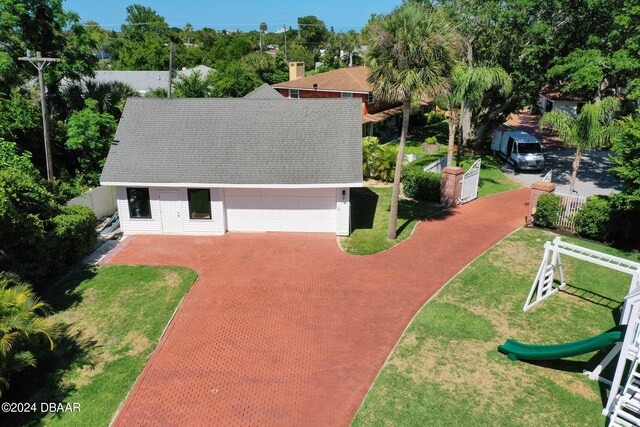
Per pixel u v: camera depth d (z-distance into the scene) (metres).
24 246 15.95
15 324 10.58
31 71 29.11
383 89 18.12
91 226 19.39
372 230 21.88
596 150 37.62
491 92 32.66
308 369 12.50
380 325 14.42
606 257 14.02
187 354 13.18
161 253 19.56
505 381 11.84
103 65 83.19
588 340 11.57
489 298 15.77
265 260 18.86
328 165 20.73
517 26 30.11
